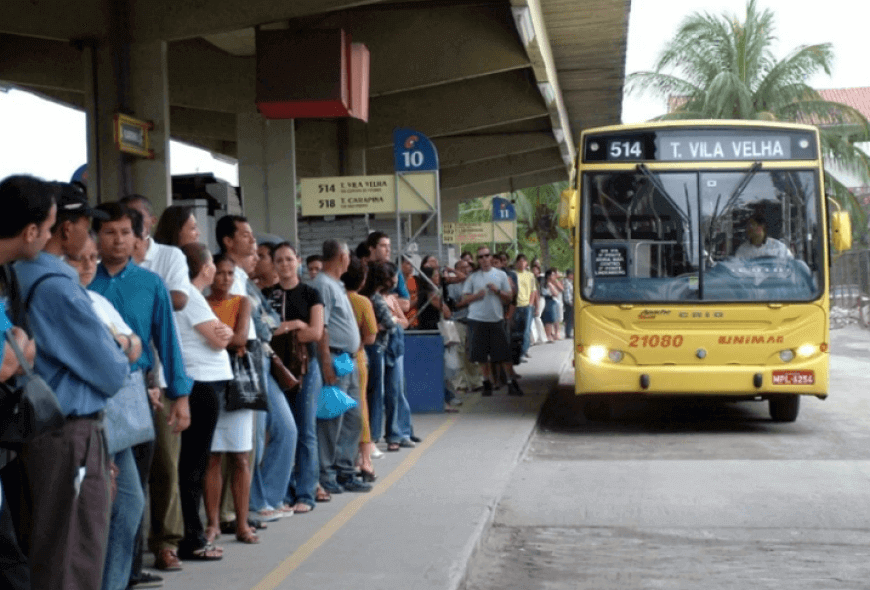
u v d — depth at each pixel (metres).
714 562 7.28
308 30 15.64
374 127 26.02
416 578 6.35
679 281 13.43
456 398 15.81
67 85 21.56
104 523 4.71
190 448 6.70
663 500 9.20
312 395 8.43
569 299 33.50
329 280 8.86
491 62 19.86
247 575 6.41
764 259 13.42
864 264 37.72
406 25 20.02
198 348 6.64
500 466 10.61
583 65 24.30
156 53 14.33
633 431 13.95
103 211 5.70
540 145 32.16
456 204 42.97
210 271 6.88
